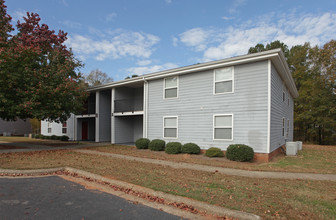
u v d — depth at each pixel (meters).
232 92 10.84
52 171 7.53
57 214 3.95
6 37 14.52
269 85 9.80
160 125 13.89
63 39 19.58
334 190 5.32
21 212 4.02
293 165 8.70
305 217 3.75
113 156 10.69
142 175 6.64
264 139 9.75
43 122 25.59
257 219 3.66
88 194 5.17
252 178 6.50
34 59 13.22
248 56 10.12
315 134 27.19
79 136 21.52
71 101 14.19
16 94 11.92
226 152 10.01
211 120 11.52
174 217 3.91
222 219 3.84
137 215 3.97
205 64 11.54
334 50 22.31
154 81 14.44
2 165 8.05
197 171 7.41
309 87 25.81
